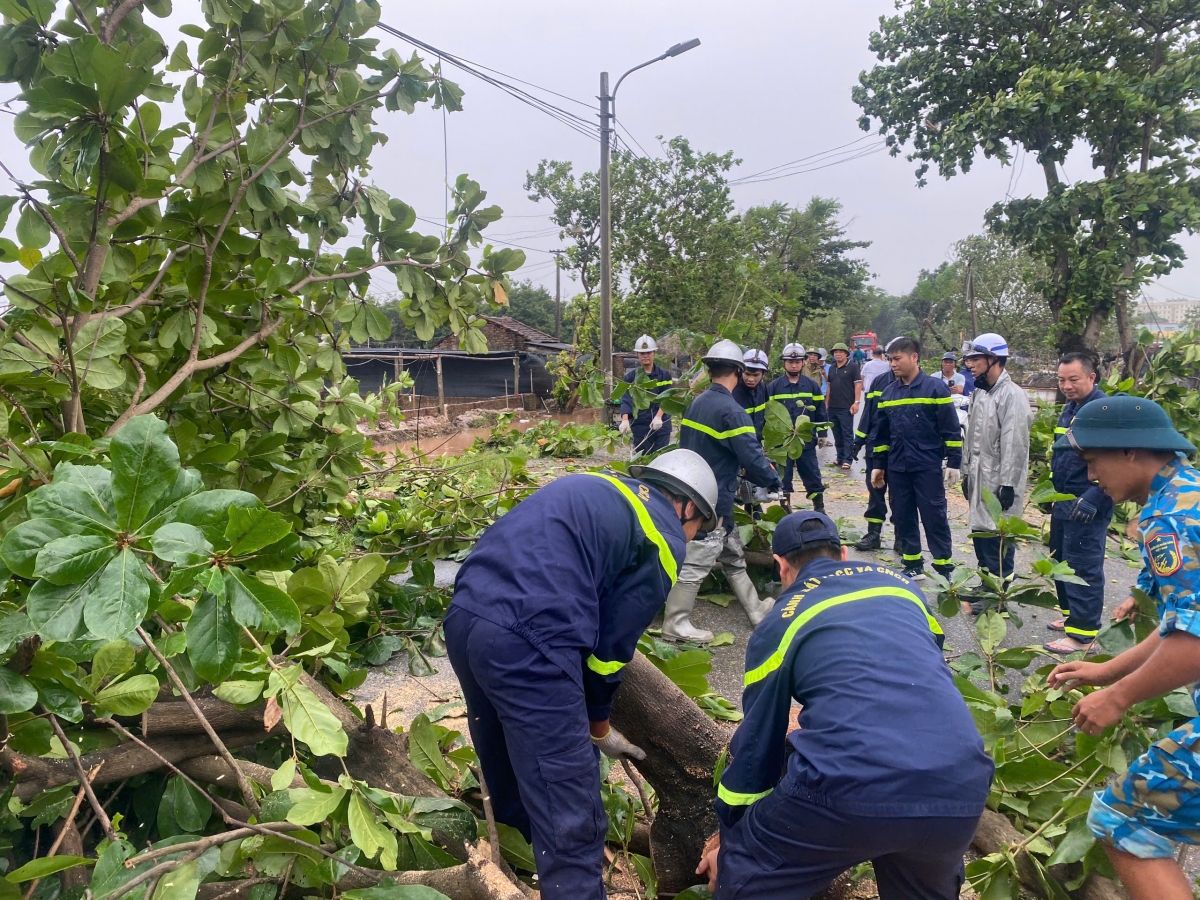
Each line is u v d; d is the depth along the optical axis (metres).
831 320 53.44
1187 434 8.21
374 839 1.94
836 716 1.95
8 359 2.47
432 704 4.00
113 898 1.58
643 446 9.27
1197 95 15.27
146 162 2.77
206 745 2.64
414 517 5.03
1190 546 2.04
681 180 24.77
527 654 1.95
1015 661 3.53
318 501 4.04
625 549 2.15
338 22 3.23
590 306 24.53
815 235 37.91
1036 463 10.02
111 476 1.62
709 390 5.07
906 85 18.14
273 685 2.02
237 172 3.23
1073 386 4.49
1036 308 37.28
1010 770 2.75
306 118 3.33
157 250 3.09
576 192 28.17
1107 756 2.57
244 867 2.15
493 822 2.26
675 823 2.62
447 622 2.09
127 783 2.68
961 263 41.03
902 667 2.01
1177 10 15.34
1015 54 16.56
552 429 13.14
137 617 1.50
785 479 8.49
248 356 3.47
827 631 2.12
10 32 2.46
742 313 6.66
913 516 6.10
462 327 3.87
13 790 2.19
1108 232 16.11
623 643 2.17
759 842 2.03
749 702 2.22
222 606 1.69
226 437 3.66
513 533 2.11
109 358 2.60
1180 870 2.10
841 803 1.85
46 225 2.44
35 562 1.49
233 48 3.14
